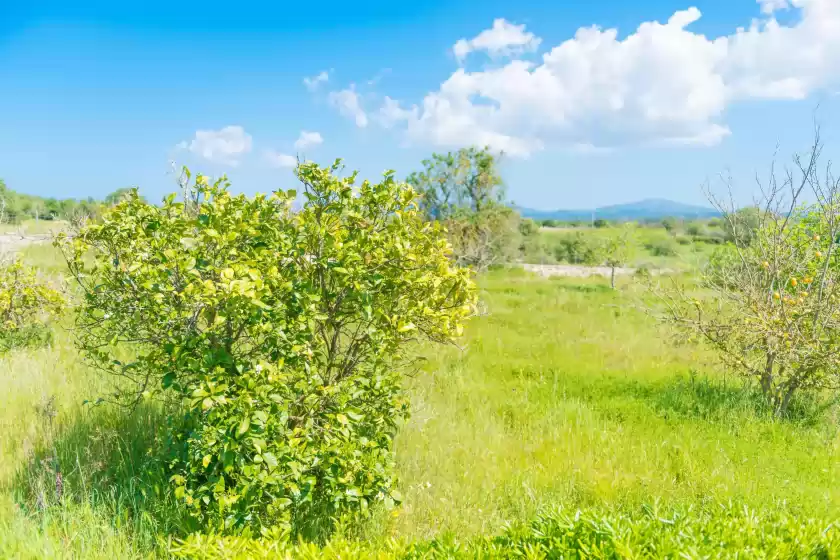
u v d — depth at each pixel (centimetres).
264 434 405
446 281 508
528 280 2416
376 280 478
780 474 569
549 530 336
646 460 599
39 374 741
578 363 1016
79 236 476
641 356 1081
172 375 444
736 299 806
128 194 485
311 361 476
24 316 968
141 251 470
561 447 632
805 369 742
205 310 457
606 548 307
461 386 842
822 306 732
